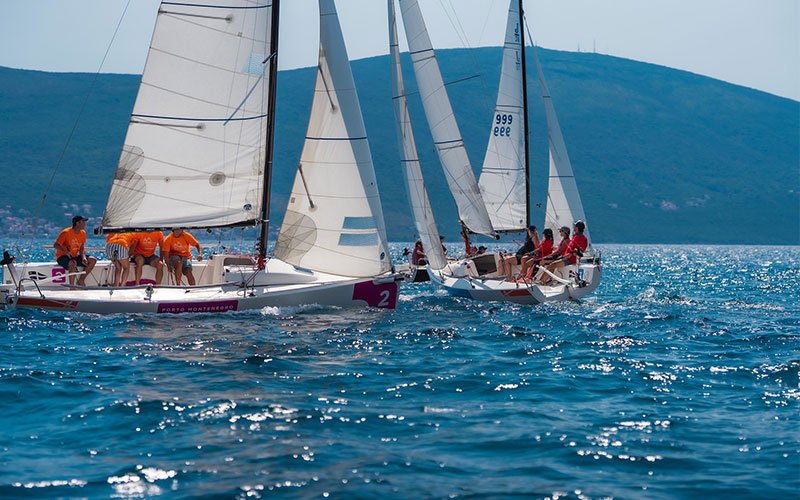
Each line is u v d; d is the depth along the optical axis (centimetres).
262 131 2800
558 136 4291
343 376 1831
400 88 3678
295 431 1370
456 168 3991
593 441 1345
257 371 1848
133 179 2692
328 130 2775
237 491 1090
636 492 1113
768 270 10269
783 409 1572
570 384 1800
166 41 2694
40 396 1586
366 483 1127
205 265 2847
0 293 2525
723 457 1266
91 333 2284
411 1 3897
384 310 2842
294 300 2689
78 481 1123
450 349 2245
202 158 2753
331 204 2781
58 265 2711
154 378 1750
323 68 2772
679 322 2966
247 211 2795
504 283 3494
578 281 3534
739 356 2192
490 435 1374
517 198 4388
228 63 2755
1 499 1053
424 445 1313
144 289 2628
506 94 4369
